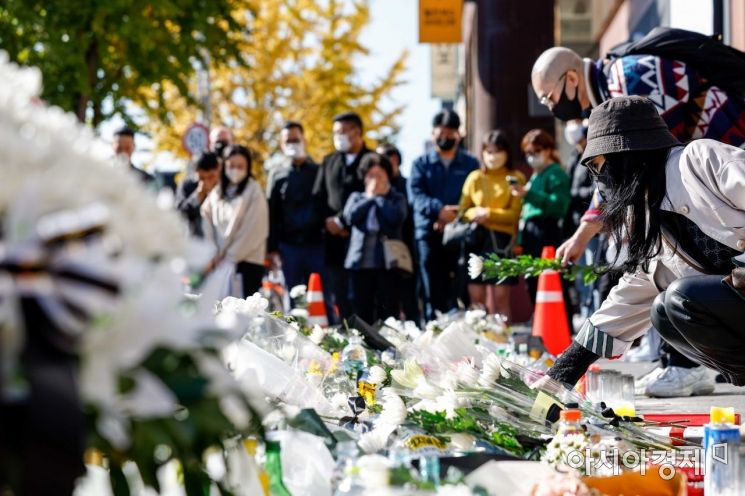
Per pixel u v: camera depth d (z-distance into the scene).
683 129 9.26
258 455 4.11
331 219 16.48
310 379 6.02
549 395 6.15
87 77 30.14
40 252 2.42
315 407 5.53
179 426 2.77
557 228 16.36
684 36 9.34
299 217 16.92
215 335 2.79
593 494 4.11
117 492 3.00
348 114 16.47
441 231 16.81
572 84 9.53
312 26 49.38
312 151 50.19
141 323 2.54
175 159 48.09
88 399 2.51
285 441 4.34
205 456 2.99
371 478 3.85
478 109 26.52
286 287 17.16
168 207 2.74
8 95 2.64
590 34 33.69
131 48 32.47
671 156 6.70
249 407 2.97
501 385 6.09
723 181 6.48
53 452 2.37
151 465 2.84
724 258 6.80
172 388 2.74
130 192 2.64
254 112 49.53
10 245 2.42
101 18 29.83
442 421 5.35
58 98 30.36
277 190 17.12
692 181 6.57
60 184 2.51
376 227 15.70
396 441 4.96
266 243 17.36
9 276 2.40
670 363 10.59
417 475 3.91
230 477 3.20
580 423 5.56
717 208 6.54
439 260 16.94
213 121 49.94
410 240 16.97
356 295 15.88
